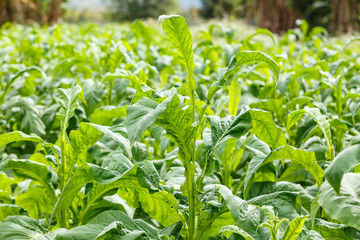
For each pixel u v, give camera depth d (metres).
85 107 3.58
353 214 1.45
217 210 1.85
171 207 2.02
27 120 3.62
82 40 7.71
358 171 1.72
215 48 5.09
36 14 28.91
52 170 2.18
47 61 6.00
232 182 2.46
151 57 4.85
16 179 2.70
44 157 2.36
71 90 2.06
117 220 1.87
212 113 2.62
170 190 1.90
